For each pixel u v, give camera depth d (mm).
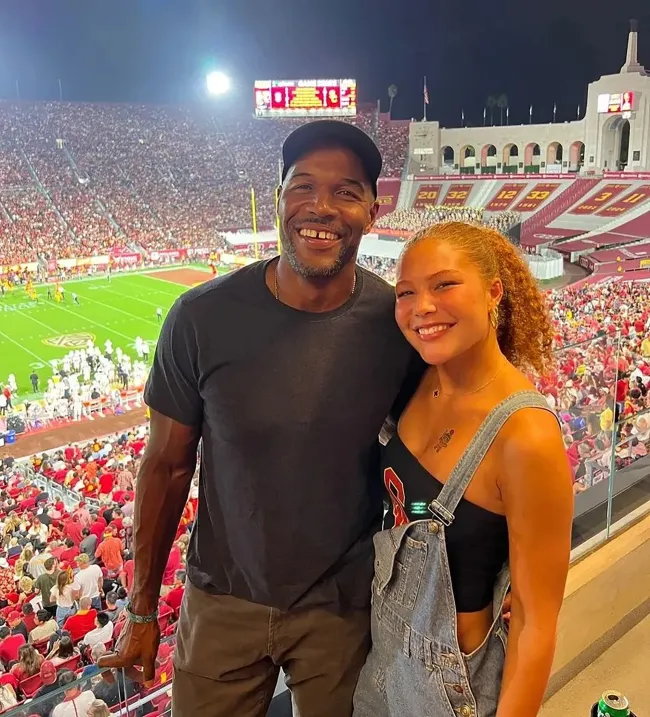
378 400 2424
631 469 4457
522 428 1952
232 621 2584
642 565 3943
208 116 63281
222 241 48938
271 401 2367
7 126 55375
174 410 2531
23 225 46625
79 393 21109
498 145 59438
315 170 2299
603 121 53281
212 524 2600
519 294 2350
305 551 2482
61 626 6973
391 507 2385
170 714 3066
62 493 12609
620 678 3572
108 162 55344
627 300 24484
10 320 30375
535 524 1946
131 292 36406
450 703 2170
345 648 2586
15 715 2900
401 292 2166
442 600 2133
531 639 1999
